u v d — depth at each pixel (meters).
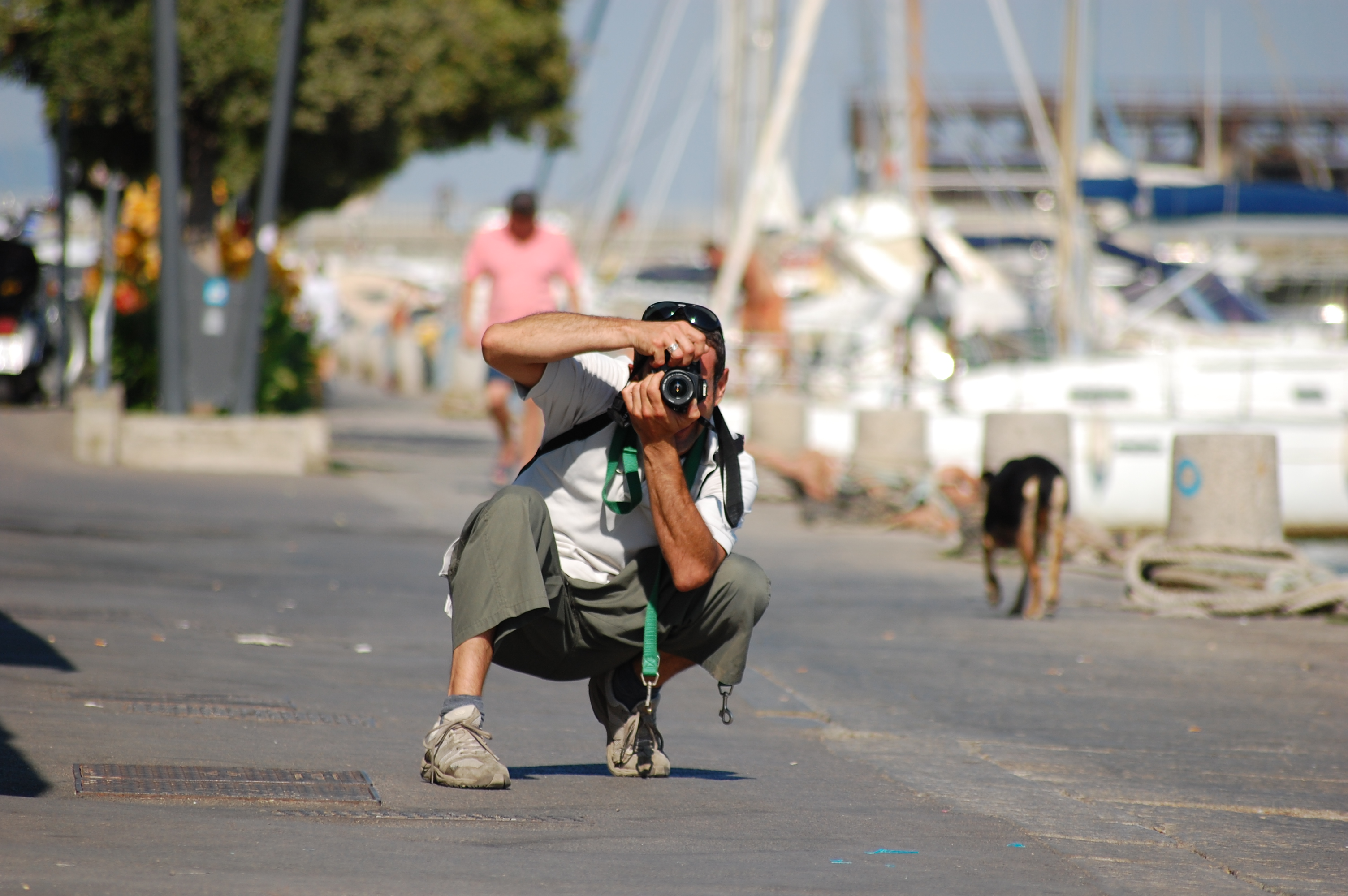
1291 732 25.75
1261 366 78.38
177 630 29.77
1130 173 103.62
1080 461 74.38
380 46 81.44
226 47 73.88
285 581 37.97
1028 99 115.12
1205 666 32.91
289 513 52.34
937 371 82.88
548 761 20.08
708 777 19.56
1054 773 21.67
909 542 59.03
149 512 49.62
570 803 17.06
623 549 17.56
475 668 17.33
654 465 16.83
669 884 13.49
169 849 13.48
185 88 74.69
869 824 16.97
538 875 13.51
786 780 19.67
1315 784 21.56
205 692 23.41
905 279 124.06
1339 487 76.56
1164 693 29.44
